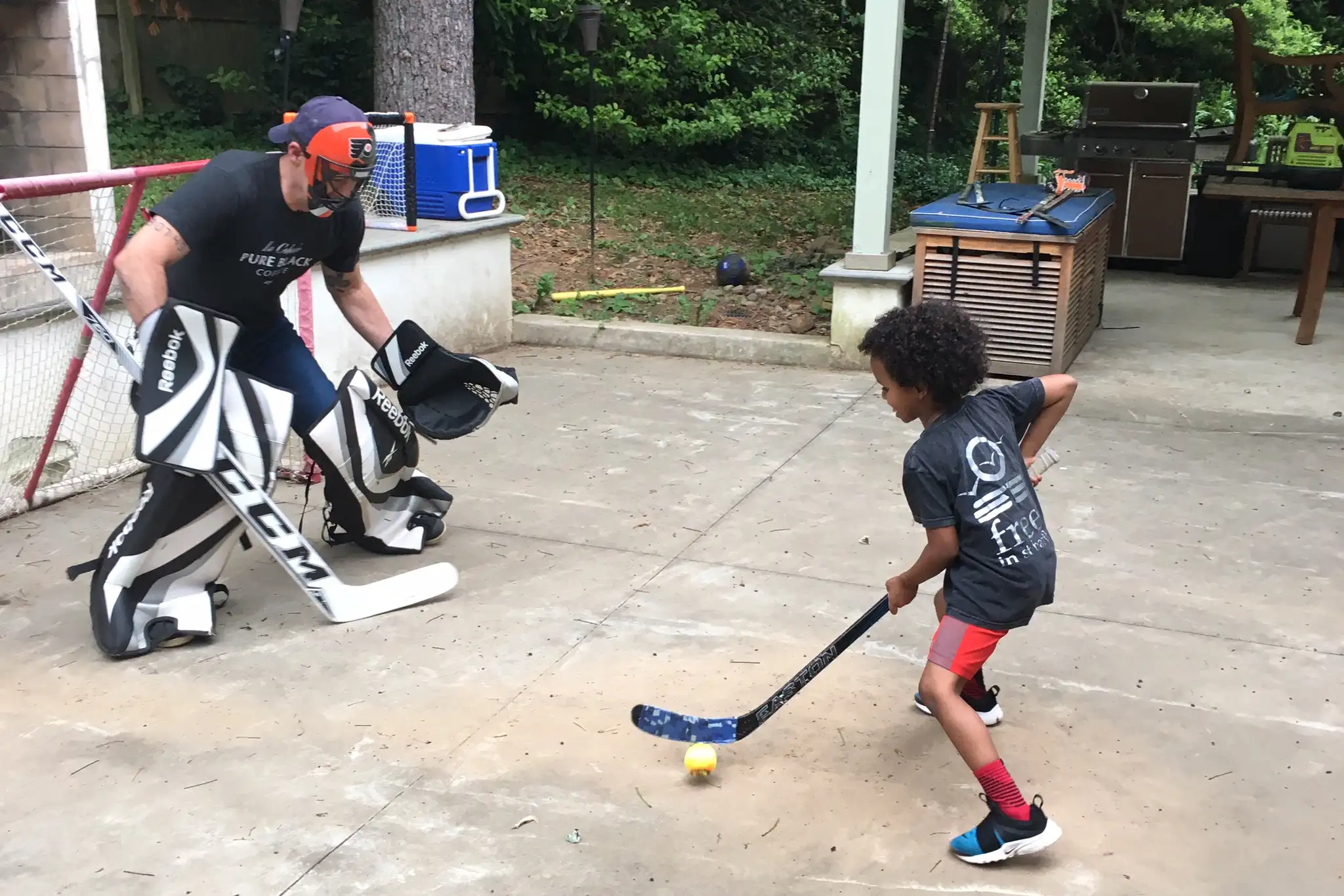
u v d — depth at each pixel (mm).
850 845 2707
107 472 5047
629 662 3557
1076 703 3336
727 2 16516
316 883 2562
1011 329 6656
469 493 4969
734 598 3994
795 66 16891
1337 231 9453
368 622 3814
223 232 3568
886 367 2664
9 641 3670
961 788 2936
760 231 11375
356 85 13758
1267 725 3217
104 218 4949
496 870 2605
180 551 3637
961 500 2619
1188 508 4801
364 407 4090
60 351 4762
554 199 12180
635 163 15031
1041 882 2582
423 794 2885
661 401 6301
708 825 2777
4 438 4641
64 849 2674
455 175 6961
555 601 3961
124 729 3168
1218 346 7367
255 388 3639
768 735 3170
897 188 14961
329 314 6074
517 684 3420
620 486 5055
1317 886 2570
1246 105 9758
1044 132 10156
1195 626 3789
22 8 4797
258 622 3820
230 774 2967
